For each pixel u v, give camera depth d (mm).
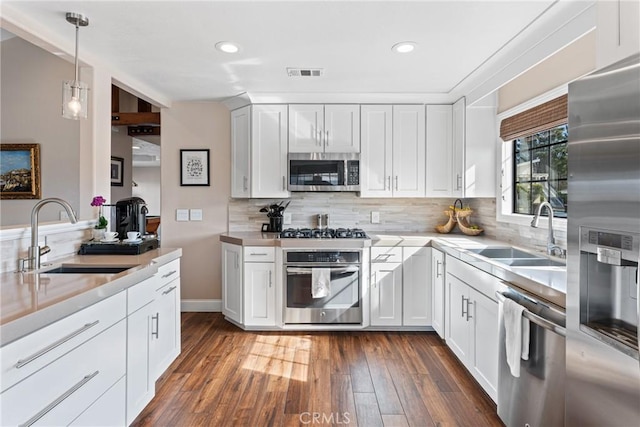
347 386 2469
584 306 1313
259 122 3682
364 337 3346
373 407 2223
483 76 2988
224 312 3721
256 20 2127
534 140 2943
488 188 3396
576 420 1352
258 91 3535
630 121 1096
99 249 2410
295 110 3680
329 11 2018
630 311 1233
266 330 3498
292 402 2279
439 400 2299
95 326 1598
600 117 1219
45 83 3398
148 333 2146
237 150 3863
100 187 2750
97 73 2715
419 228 4047
